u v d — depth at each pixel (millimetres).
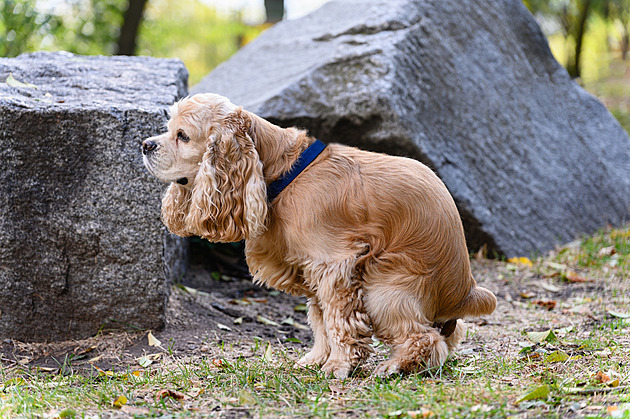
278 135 3635
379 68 6125
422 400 2977
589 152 8055
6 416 3000
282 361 4102
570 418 2727
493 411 2789
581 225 7512
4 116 4141
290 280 3715
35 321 4367
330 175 3502
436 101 6527
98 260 4375
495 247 6672
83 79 5137
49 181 4273
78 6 12898
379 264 3416
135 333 4480
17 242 4254
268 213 3545
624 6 17219
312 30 7809
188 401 3289
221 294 5789
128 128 4340
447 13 7035
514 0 7934
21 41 10492
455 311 3643
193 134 3484
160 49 15523
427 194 3469
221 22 19859
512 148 7172
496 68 7395
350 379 3475
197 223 3498
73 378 3775
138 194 4355
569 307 5332
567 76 8383
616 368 3479
